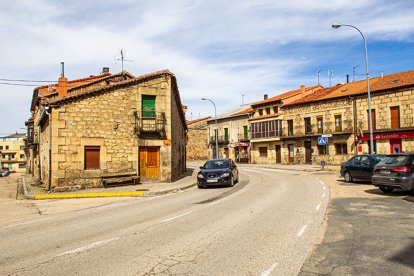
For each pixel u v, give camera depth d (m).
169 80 20.56
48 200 14.45
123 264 4.94
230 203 11.15
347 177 17.33
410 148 29.61
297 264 4.73
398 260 4.77
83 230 7.65
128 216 9.43
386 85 31.88
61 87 22.70
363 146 32.97
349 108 34.44
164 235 6.77
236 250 5.52
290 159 42.03
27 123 37.97
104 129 18.50
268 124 44.59
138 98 19.59
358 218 7.89
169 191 16.23
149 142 19.80
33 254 5.71
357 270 4.41
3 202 13.94
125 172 18.80
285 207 9.88
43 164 22.61
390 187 11.44
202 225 7.66
